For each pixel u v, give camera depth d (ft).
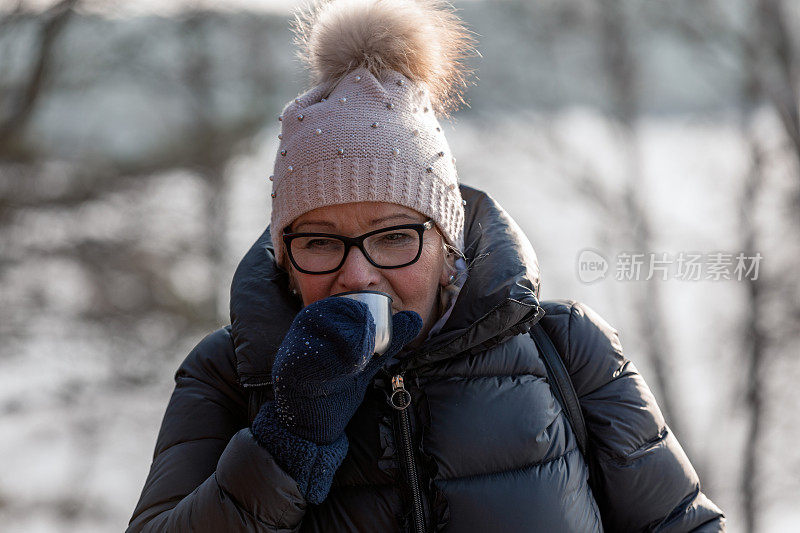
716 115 177.27
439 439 17.24
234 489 15.74
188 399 19.27
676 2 176.04
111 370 141.08
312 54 18.90
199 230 153.17
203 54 152.05
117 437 139.44
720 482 160.76
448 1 20.02
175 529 16.28
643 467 18.72
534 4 172.24
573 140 181.06
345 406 15.57
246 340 18.15
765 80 171.53
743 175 164.86
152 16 136.15
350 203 16.90
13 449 135.23
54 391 137.69
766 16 172.14
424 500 17.03
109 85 127.44
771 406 156.76
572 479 17.62
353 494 17.19
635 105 182.19
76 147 126.11
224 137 151.02
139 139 139.23
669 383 164.35
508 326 17.49
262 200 161.89
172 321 144.77
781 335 154.40
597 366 19.21
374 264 16.89
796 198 160.56
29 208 122.31
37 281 130.00
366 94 17.47
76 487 131.44
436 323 18.57
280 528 15.74
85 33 113.60
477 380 17.92
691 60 178.91
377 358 15.84
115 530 126.52
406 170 17.07
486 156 173.88
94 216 134.72
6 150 113.80
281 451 15.43
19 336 132.77
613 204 173.78
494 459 17.26
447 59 19.38
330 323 14.71
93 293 137.28
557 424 18.06
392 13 18.21
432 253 17.48
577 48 178.50
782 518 157.38
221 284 155.43
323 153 16.99
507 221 19.16
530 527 16.88
